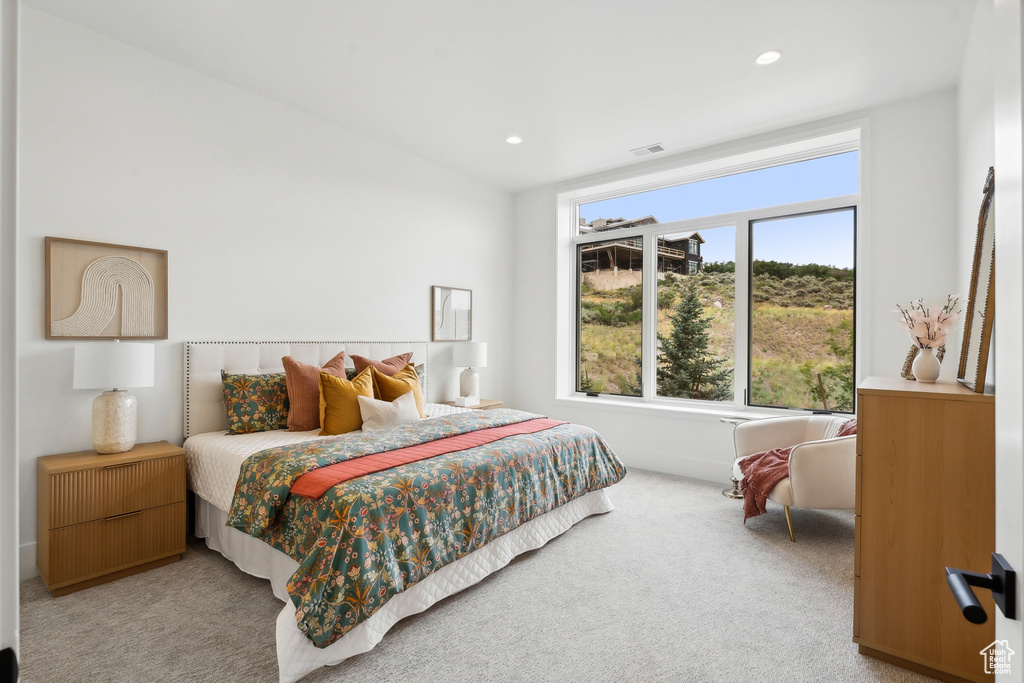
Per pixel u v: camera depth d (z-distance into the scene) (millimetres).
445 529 2238
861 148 3545
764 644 1996
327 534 1900
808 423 3447
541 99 3461
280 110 3561
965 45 2783
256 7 2523
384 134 4066
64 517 2340
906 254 3369
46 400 2578
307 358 3650
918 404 1839
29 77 2537
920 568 1830
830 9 2508
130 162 2873
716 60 2973
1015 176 622
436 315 4695
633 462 4738
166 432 3018
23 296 2533
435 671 1825
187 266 3105
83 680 1759
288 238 3609
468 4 2498
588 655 1921
